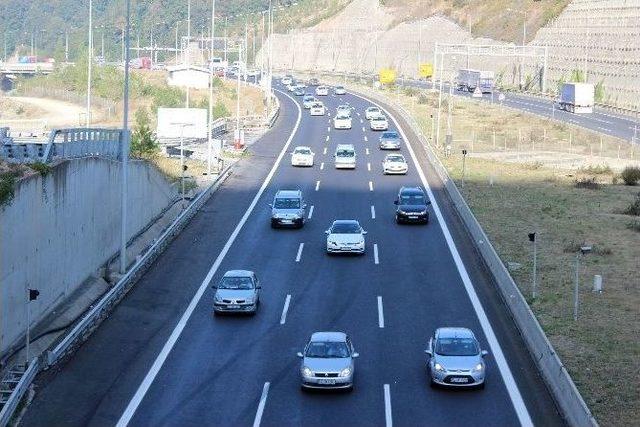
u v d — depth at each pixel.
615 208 91.31
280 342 51.12
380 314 55.94
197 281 63.12
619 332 51.72
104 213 69.12
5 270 49.06
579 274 64.94
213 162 110.19
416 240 75.00
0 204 48.25
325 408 41.59
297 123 157.12
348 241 69.94
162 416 40.88
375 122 145.38
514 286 55.72
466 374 43.25
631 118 174.62
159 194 86.62
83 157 64.25
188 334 52.38
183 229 78.25
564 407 40.47
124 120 68.06
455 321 54.47
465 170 112.31
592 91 181.12
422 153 123.94
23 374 44.62
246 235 76.44
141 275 64.12
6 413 39.22
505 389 43.78
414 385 44.44
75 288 62.06
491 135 146.75
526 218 85.00
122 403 42.38
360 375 45.91
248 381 45.12
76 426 39.81
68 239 60.50
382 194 94.75
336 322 54.53
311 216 84.62
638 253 71.75
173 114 136.75
